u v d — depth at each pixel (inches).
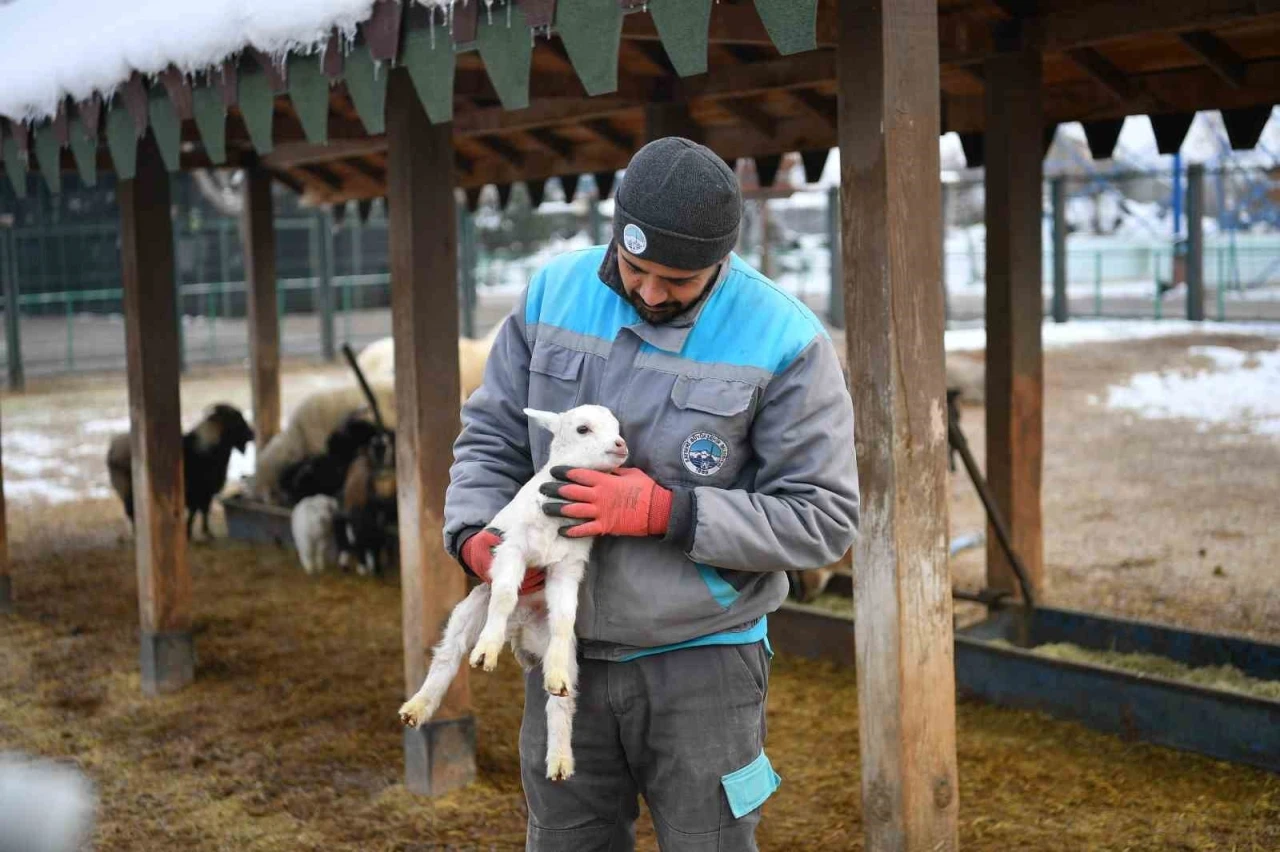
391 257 182.7
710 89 241.0
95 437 556.4
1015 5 217.2
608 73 112.7
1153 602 267.6
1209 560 301.1
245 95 162.4
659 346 95.0
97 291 927.7
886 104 117.8
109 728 220.5
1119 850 157.8
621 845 105.3
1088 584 284.0
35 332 900.0
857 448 123.9
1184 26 196.1
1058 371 652.1
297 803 185.0
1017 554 228.4
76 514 406.3
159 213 235.0
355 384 375.6
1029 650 220.8
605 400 97.0
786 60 228.2
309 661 255.6
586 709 97.8
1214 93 234.5
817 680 231.1
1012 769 185.0
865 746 126.8
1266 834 159.2
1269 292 1059.9
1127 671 192.7
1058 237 869.8
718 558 90.6
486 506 100.7
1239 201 1093.1
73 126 205.0
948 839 127.0
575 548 92.9
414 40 135.9
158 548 237.5
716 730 95.7
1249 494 372.5
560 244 1369.3
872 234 120.2
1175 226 975.0
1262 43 214.4
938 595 124.9
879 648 124.1
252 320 390.9
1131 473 411.8
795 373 94.2
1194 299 856.9
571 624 91.6
